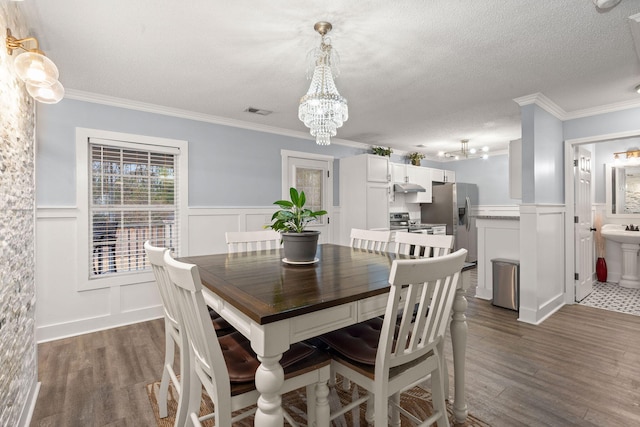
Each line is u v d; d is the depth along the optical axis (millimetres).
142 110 3270
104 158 3109
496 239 3900
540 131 3225
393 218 5762
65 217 2887
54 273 2848
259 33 1983
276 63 2383
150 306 3346
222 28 1925
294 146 4461
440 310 1322
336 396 1988
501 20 1854
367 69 2484
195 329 1151
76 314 2953
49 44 2088
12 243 1500
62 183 2873
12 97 1512
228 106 3359
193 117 3576
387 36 2020
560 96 3090
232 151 3891
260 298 1202
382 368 1171
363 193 4637
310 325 1166
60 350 2600
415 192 5898
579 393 1947
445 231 5977
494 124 4062
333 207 4891
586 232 4086
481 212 6457
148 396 1968
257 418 1071
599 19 1841
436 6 1723
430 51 2209
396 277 1073
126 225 3234
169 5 1705
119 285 3168
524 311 3195
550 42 2098
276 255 2277
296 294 1260
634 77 2643
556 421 1698
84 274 2980
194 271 1015
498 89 2904
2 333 1354
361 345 1405
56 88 1604
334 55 2260
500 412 1781
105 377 2186
